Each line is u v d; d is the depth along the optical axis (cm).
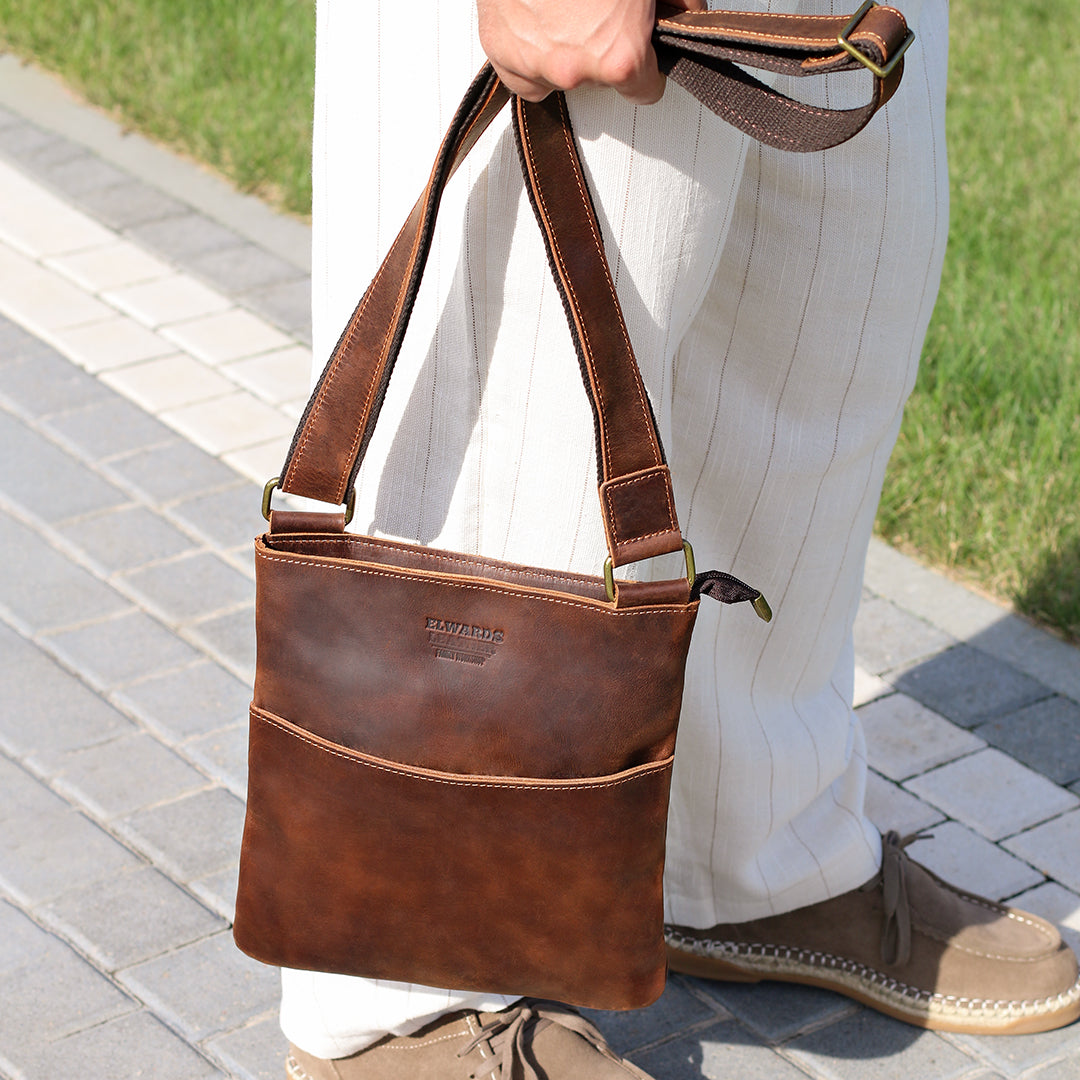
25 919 207
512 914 139
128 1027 191
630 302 131
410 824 136
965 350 349
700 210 131
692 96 124
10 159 454
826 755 188
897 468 322
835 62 108
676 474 173
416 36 129
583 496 139
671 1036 193
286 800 138
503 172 127
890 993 196
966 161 469
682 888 194
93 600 276
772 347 164
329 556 135
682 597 129
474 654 131
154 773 236
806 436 168
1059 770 246
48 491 306
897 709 259
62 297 381
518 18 114
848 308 161
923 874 199
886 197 157
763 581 177
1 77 510
